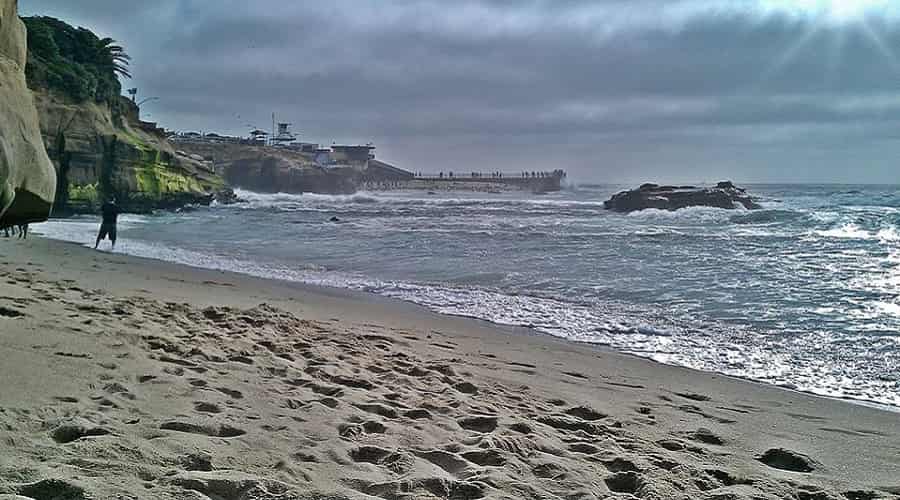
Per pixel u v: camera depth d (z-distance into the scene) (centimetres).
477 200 6606
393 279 1341
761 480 360
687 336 834
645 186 4672
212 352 552
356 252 1852
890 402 573
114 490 250
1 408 338
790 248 1775
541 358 703
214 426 358
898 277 1254
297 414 405
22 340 494
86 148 3684
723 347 778
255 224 3045
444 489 300
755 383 632
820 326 873
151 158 4156
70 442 302
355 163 14100
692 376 652
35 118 262
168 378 446
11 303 634
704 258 1594
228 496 267
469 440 386
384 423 404
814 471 392
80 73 4150
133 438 313
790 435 470
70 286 865
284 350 602
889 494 353
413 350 687
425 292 1172
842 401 574
